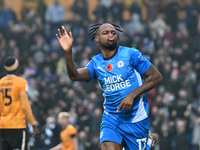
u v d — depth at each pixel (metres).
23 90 21.47
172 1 71.38
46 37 63.03
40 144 38.66
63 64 55.47
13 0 70.81
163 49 58.31
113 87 16.36
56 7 66.19
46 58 55.94
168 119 47.16
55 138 38.50
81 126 43.59
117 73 16.23
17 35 61.03
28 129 33.38
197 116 46.56
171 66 55.09
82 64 55.03
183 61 58.22
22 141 21.44
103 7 67.06
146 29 65.00
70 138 31.33
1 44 60.41
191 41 62.75
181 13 72.69
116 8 67.00
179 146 43.00
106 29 16.31
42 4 66.81
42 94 48.22
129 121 16.48
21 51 59.78
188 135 45.72
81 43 60.09
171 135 43.94
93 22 65.56
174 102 47.94
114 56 16.44
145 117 16.73
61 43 15.60
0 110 21.83
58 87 49.00
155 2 72.62
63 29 15.77
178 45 62.81
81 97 48.59
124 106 15.55
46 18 65.94
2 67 56.00
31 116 21.52
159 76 16.09
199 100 50.31
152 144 17.38
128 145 16.62
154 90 49.97
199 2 71.94
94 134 42.25
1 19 63.88
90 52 56.44
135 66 16.22
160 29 66.94
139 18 68.31
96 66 16.64
